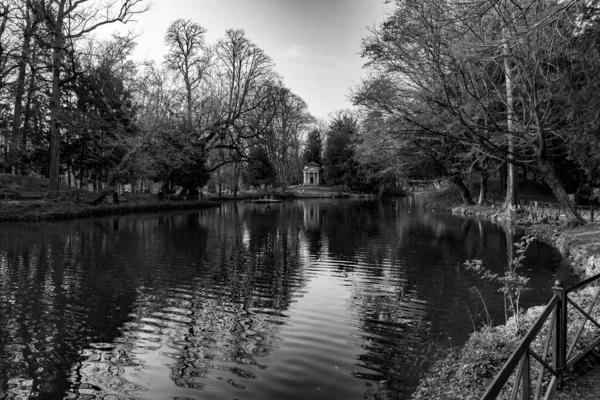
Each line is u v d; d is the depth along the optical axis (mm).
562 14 9312
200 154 44469
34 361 7082
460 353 6562
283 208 45125
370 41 19172
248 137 46906
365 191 71875
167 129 35719
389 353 7305
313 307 9977
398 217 33156
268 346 7680
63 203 29578
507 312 9398
